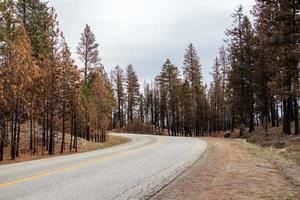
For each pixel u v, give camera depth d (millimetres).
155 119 102562
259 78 45375
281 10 29922
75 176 12156
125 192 9523
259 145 28859
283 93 30578
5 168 14656
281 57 29891
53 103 34781
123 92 101688
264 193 9531
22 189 9711
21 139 39906
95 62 53531
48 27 35188
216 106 86312
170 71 81375
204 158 18500
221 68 73562
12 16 29172
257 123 74438
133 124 92812
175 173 13078
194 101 78062
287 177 12070
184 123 86625
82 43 53281
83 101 48094
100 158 18594
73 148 39188
